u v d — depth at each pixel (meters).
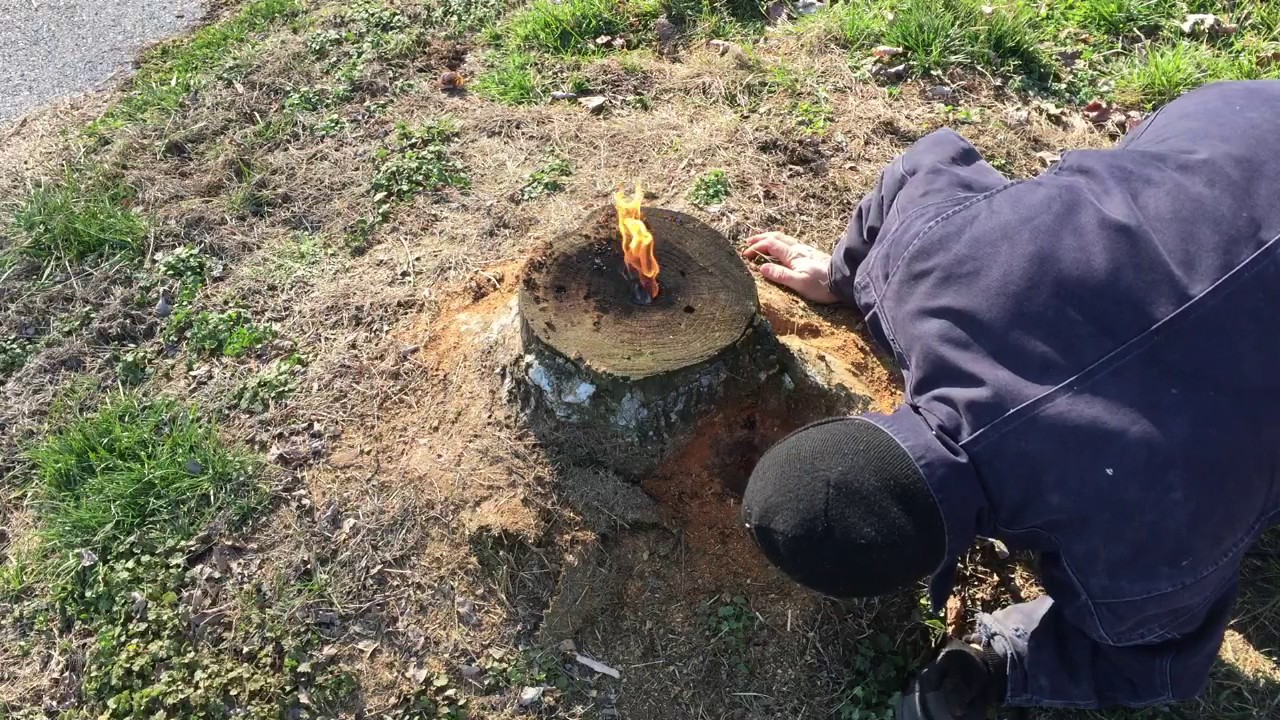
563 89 3.70
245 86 3.74
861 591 1.47
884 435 1.44
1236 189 1.52
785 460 1.49
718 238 2.29
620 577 2.23
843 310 2.70
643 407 2.10
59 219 3.13
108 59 4.18
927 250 1.66
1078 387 1.41
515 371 2.32
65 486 2.56
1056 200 1.58
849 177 3.26
